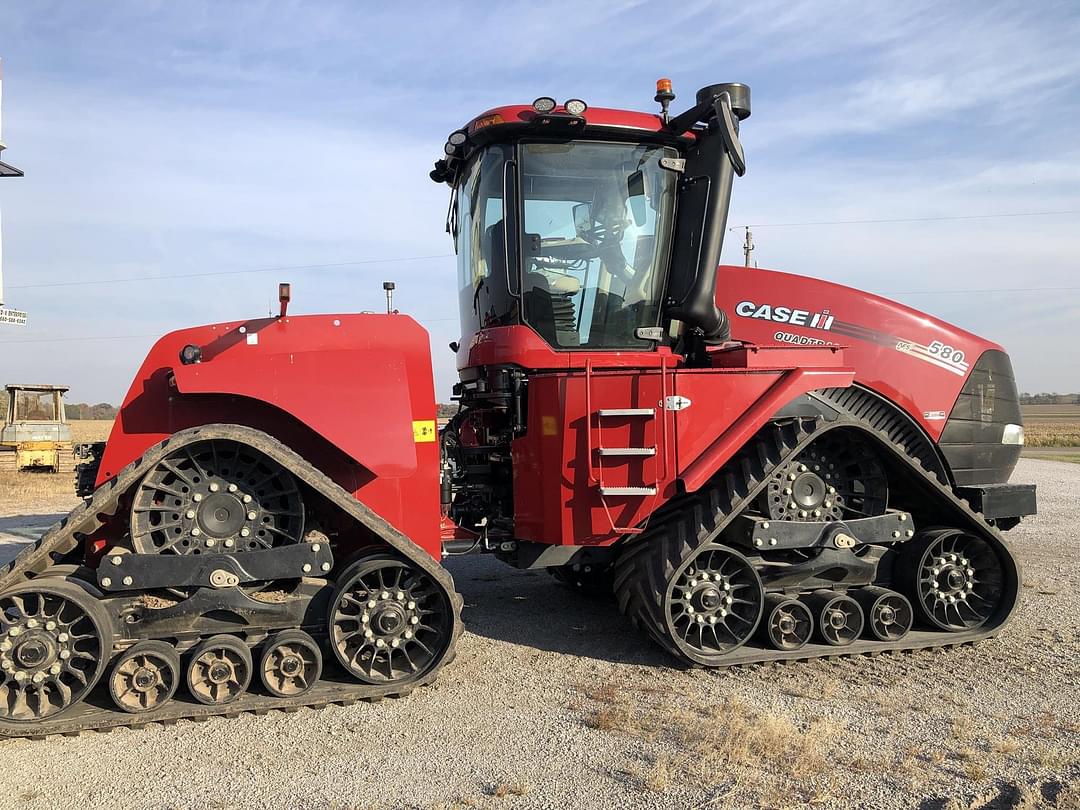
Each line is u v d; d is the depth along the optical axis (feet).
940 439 17.26
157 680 11.82
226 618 12.34
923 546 15.78
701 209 15.81
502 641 16.33
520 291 15.37
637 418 14.37
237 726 11.84
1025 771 10.36
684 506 14.83
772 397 14.80
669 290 16.24
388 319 13.76
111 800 9.73
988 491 16.94
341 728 11.78
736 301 17.63
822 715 12.31
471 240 16.88
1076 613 18.49
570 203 15.57
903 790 9.86
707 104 14.74
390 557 12.76
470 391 16.78
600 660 15.07
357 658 12.82
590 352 15.51
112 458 12.89
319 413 12.48
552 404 14.48
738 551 14.84
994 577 16.38
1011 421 18.19
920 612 15.85
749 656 14.43
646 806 9.48
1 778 10.28
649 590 14.15
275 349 13.26
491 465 16.44
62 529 11.40
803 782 10.06
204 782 10.16
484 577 22.84
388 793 9.86
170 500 12.30
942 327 17.69
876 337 17.19
